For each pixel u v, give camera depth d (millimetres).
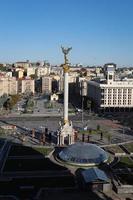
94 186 176000
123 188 173000
